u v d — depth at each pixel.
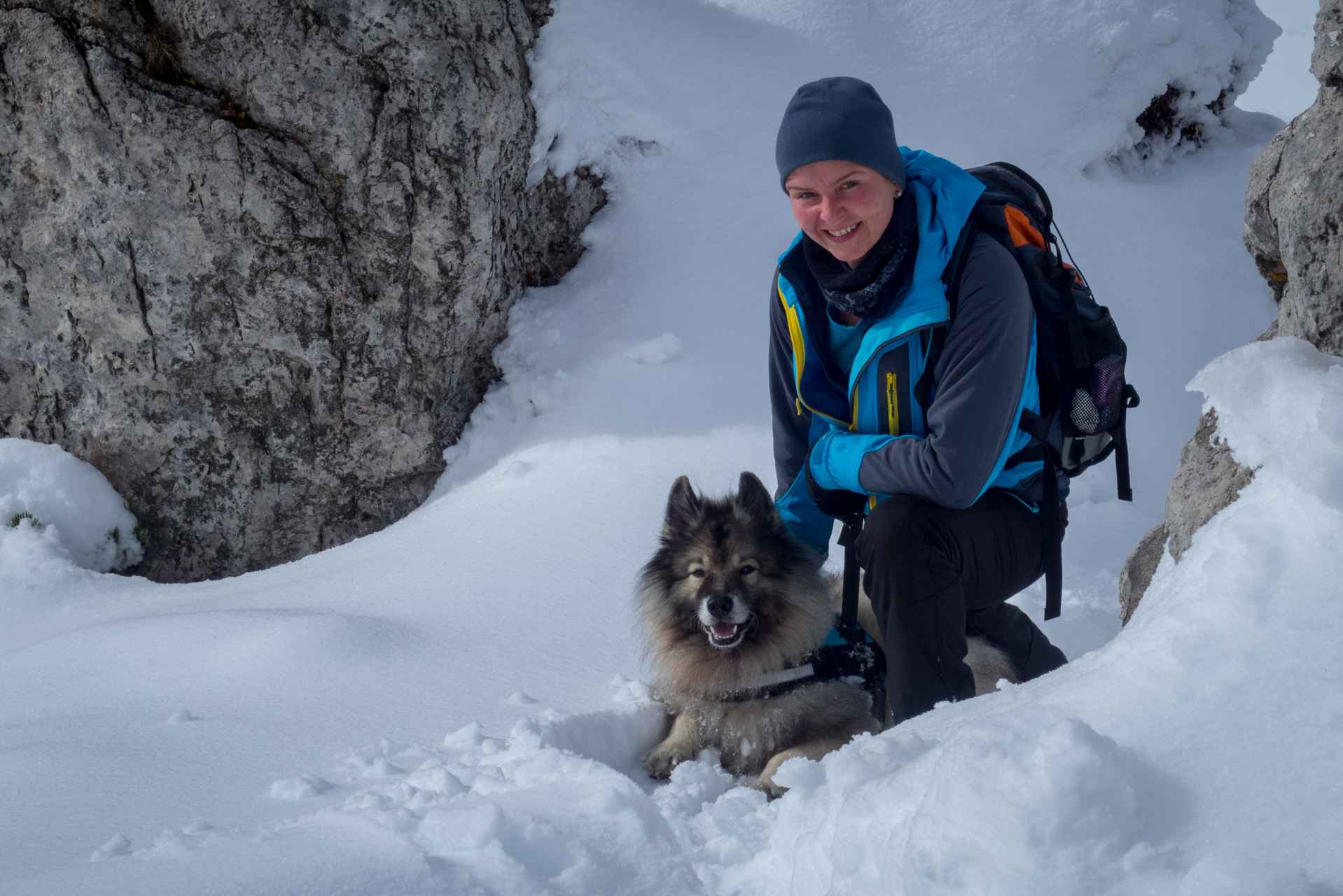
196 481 5.62
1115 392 2.85
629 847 1.84
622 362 5.71
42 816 2.25
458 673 3.51
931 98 6.53
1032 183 3.10
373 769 2.60
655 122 6.42
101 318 5.41
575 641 3.89
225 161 5.21
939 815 1.45
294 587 4.64
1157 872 1.27
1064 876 1.30
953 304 2.78
